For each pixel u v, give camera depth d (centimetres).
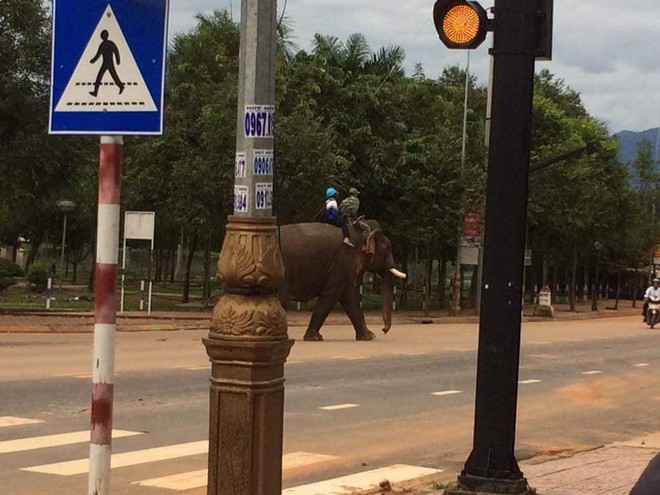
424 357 2022
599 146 4738
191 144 3450
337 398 1401
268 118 474
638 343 2766
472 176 3722
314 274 2309
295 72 3722
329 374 1666
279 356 470
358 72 4103
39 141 2527
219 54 3641
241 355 461
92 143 2677
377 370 1755
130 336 2256
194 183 3120
